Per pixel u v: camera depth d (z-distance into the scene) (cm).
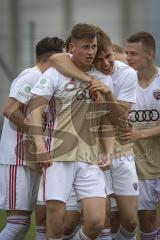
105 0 4059
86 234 1733
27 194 1919
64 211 1750
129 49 2080
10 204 1911
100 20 4062
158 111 2086
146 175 2097
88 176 1745
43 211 2017
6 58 3903
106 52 1762
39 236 2045
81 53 1697
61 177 1736
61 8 4066
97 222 1709
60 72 1741
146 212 2139
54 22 4041
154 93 2073
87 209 1722
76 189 1762
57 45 1955
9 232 1920
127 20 4047
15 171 1905
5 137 1930
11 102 1881
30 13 4059
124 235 2008
